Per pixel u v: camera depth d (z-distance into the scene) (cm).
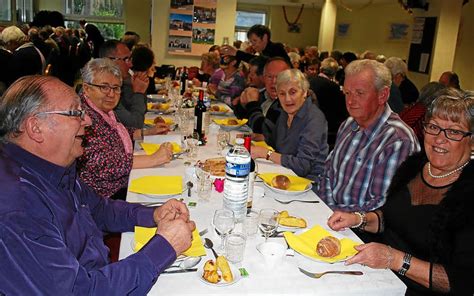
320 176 262
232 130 355
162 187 197
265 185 215
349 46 1371
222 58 527
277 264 140
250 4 1455
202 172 198
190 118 370
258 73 425
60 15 1005
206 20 656
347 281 134
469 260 143
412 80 877
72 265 109
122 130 249
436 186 170
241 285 128
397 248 176
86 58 893
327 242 147
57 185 124
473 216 147
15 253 100
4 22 1115
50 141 118
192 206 182
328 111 498
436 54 788
